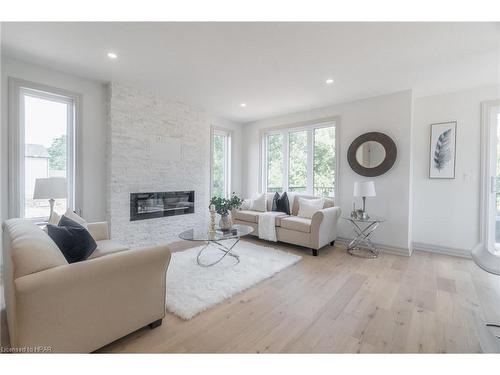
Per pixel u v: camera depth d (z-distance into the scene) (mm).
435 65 2793
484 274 2836
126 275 1544
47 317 1254
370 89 3545
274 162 5332
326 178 4516
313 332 1750
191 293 2252
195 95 3918
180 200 4363
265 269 2883
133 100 3625
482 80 3197
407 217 3566
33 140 2973
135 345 1587
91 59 2732
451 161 3598
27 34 2240
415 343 1637
